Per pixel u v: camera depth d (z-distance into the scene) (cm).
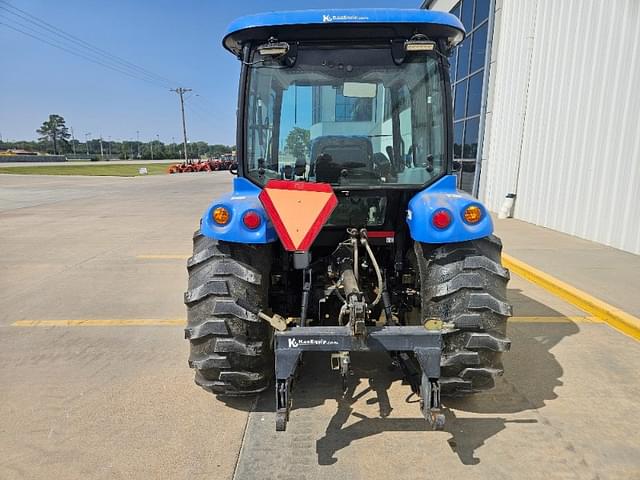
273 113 282
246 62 273
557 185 822
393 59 273
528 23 909
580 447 248
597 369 335
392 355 306
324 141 288
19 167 4766
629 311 423
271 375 280
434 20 257
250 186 284
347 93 280
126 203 1482
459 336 253
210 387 268
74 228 980
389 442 252
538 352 362
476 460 237
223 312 253
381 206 296
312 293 291
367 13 255
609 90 684
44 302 497
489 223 258
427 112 280
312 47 271
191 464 235
